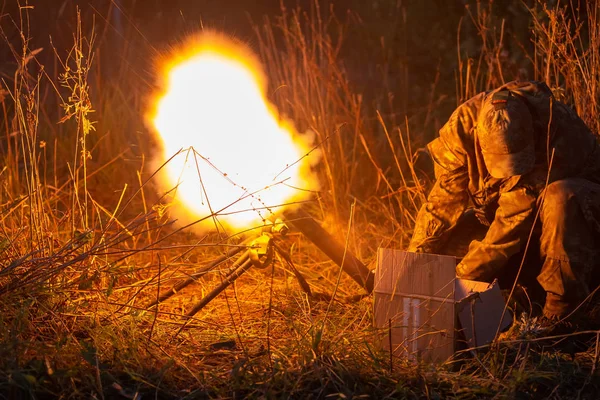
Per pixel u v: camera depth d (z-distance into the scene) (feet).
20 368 8.71
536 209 10.68
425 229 11.63
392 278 10.02
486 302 9.95
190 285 12.90
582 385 9.55
